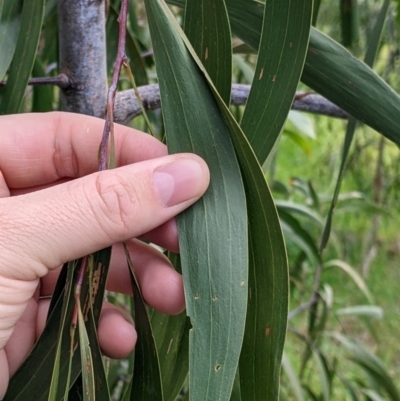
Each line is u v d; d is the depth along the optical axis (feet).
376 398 1.27
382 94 0.50
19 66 0.57
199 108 0.42
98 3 0.61
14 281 0.49
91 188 0.45
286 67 0.43
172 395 0.54
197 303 0.40
